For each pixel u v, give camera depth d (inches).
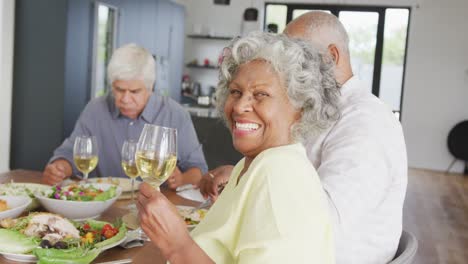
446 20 331.0
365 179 51.8
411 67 338.0
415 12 333.7
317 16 63.6
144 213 32.6
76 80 207.9
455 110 335.3
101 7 221.6
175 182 82.1
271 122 35.9
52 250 43.3
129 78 90.5
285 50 35.8
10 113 206.1
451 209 225.9
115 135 97.1
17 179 83.0
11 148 209.8
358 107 57.2
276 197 31.6
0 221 48.6
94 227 52.9
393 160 56.1
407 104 340.8
